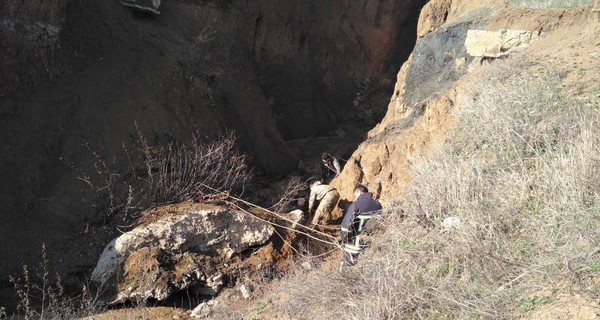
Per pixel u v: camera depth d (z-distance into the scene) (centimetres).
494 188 634
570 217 536
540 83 808
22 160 948
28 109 1031
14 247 812
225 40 1797
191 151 1121
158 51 1430
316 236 897
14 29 1069
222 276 814
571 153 602
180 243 816
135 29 1452
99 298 765
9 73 1041
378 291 559
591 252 481
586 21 998
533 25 1070
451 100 945
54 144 1013
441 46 1322
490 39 1090
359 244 695
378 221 707
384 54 2475
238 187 1133
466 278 535
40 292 766
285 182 1388
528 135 698
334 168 1174
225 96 1545
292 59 2114
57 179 967
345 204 965
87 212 905
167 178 980
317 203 927
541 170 623
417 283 558
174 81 1342
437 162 736
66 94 1106
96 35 1278
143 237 804
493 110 783
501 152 694
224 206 878
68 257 814
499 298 496
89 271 805
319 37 2238
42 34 1108
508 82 865
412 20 2592
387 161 995
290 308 644
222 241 839
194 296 818
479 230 581
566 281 473
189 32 1673
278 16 2062
